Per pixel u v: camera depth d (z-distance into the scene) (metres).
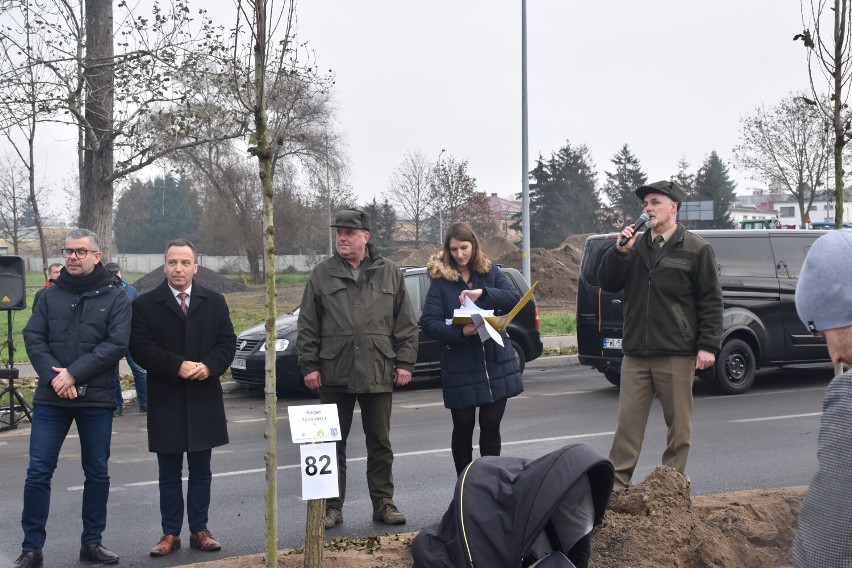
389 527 6.71
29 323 6.05
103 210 16.92
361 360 6.51
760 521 5.70
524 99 21.62
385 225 80.94
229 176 57.72
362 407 6.77
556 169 75.25
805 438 9.89
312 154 53.34
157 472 9.04
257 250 62.38
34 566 5.87
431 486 8.02
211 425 6.29
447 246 6.62
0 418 12.29
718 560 5.20
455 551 4.07
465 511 3.87
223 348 6.27
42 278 69.12
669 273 6.14
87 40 16.44
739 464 8.59
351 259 6.66
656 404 12.52
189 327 6.20
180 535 6.75
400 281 6.77
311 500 4.30
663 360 6.19
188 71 16.09
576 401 12.98
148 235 104.25
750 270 13.51
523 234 21.61
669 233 6.25
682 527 5.32
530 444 9.79
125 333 6.03
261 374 13.81
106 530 6.95
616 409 12.16
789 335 13.60
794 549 2.30
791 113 41.53
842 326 2.38
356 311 6.55
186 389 6.23
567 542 3.90
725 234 13.61
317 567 4.30
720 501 6.04
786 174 42.53
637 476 8.27
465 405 6.46
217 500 7.78
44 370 5.89
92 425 6.05
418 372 14.38
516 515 3.72
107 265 12.27
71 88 16.25
